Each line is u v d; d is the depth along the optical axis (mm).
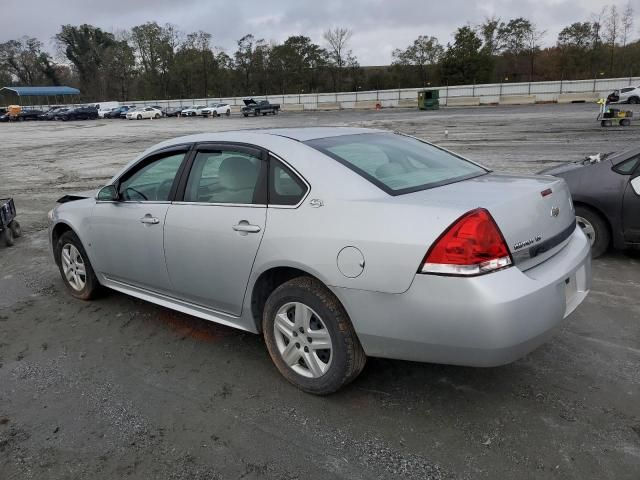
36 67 117500
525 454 2701
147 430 3016
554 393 3244
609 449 2717
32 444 2924
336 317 3016
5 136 36344
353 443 2838
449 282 2607
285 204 3211
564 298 2939
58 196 12102
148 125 46562
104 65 112000
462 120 34094
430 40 89312
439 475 2578
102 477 2652
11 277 5969
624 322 4246
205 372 3650
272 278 3418
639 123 24438
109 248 4434
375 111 56781
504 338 2596
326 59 98812
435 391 3305
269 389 3398
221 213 3506
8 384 3576
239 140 3633
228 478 2615
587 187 5754
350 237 2873
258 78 103375
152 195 4102
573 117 30875
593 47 80875
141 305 4914
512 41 87938
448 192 3029
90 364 3826
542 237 2975
